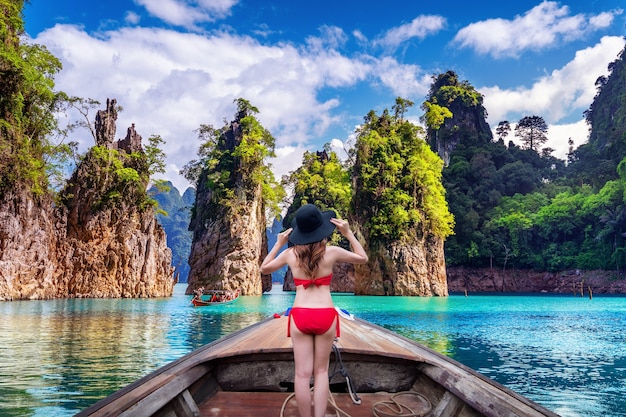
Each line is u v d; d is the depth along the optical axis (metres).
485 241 86.06
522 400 3.65
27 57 46.28
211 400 4.26
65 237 47.16
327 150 87.81
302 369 3.48
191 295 58.09
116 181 50.31
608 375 9.89
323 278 3.60
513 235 85.88
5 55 41.16
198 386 4.24
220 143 70.19
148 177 54.56
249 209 60.22
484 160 102.00
